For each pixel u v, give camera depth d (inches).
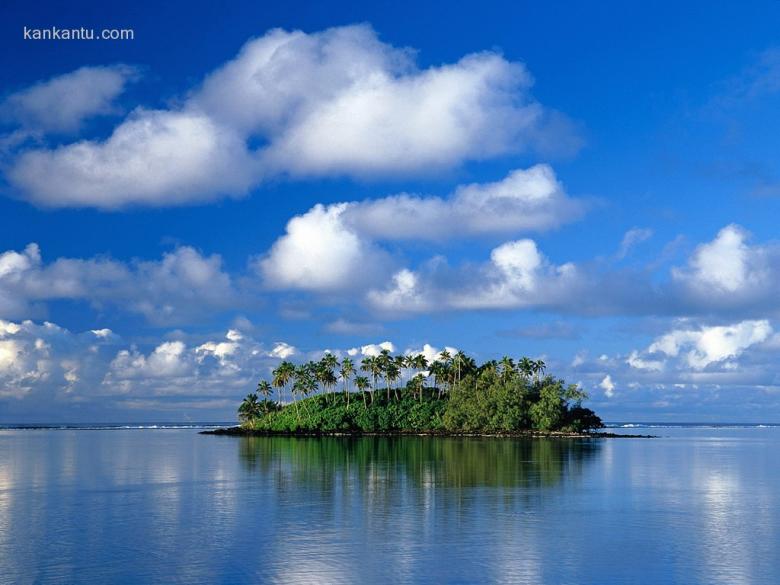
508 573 1759.4
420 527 2300.7
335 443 7534.5
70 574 1766.7
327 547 2026.3
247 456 5497.1
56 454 5989.2
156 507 2746.1
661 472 4151.1
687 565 1836.9
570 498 2950.3
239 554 1950.1
